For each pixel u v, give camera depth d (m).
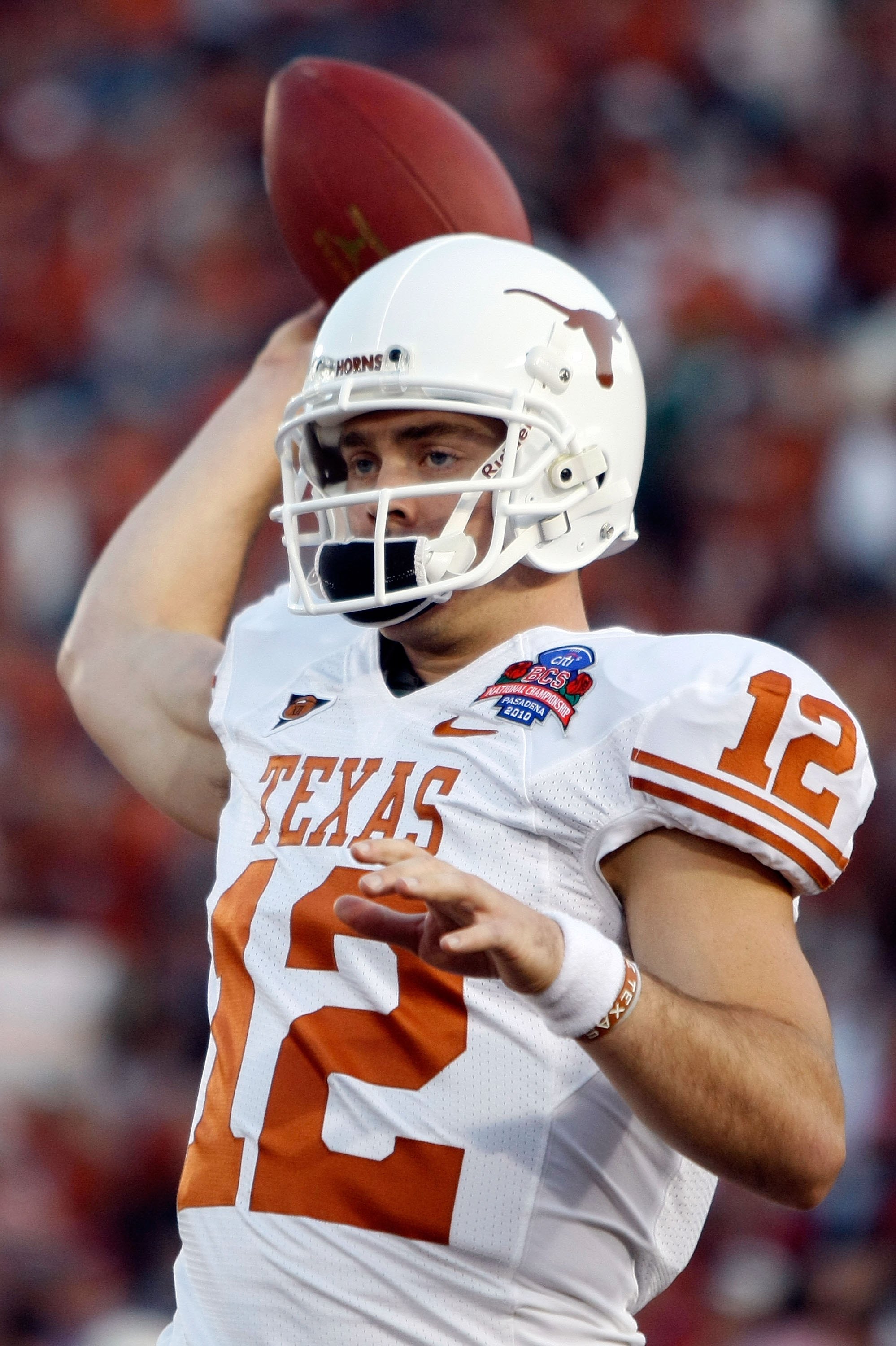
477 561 6.50
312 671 6.98
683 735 5.79
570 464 6.62
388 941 5.23
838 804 5.84
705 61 29.81
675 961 5.60
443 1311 5.81
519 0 30.80
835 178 28.58
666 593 22.83
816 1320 15.39
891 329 25.31
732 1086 5.13
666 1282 6.27
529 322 6.64
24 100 32.88
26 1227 17.23
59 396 28.83
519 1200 5.79
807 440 23.52
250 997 6.34
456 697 6.39
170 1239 17.61
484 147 9.06
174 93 32.16
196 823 7.74
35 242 30.97
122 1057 19.39
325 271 8.93
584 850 5.82
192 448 8.75
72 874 22.05
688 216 27.17
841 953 18.86
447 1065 5.87
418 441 6.50
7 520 27.03
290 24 32.09
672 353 25.08
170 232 30.25
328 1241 5.89
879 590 22.22
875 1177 16.33
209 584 8.41
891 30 30.20
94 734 8.12
